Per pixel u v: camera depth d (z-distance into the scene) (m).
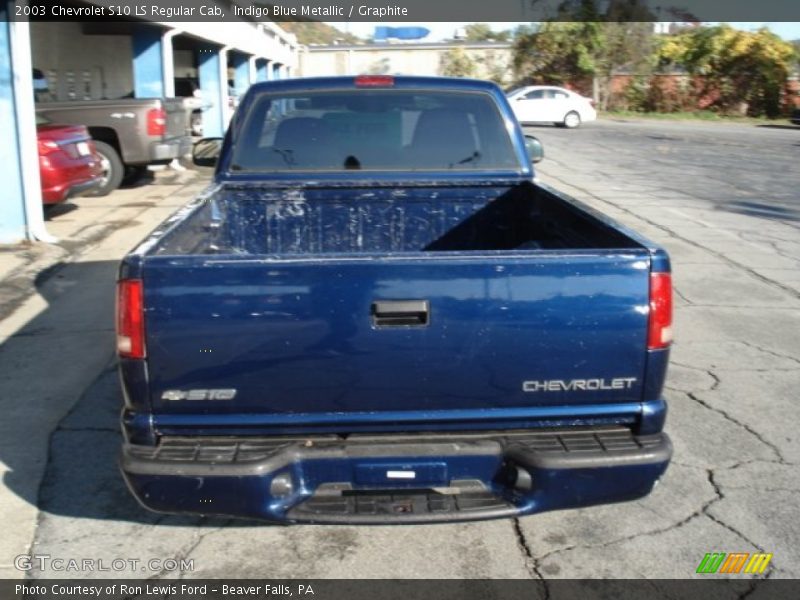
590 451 2.85
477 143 4.67
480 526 3.59
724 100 38.53
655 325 2.82
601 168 16.69
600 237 3.42
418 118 4.62
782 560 3.34
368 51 44.09
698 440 4.39
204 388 2.78
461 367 2.80
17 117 8.33
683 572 3.25
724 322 6.42
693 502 3.78
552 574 3.24
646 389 2.89
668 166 17.22
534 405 2.88
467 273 2.74
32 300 6.92
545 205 4.29
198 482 2.77
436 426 2.89
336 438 2.91
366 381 2.80
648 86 38.81
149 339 2.73
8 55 8.18
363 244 4.62
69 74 18.03
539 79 39.94
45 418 4.64
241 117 4.61
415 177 4.57
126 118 11.97
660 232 9.81
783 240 9.48
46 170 9.34
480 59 43.97
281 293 2.72
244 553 3.38
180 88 20.66
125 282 2.71
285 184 4.50
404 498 2.95
